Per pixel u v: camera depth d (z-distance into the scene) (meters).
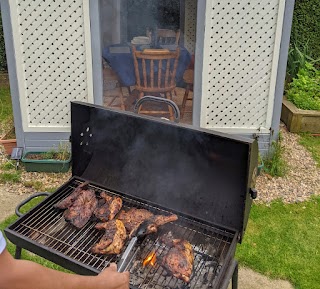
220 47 1.99
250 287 1.32
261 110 2.11
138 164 1.11
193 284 0.88
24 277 0.53
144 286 0.87
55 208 1.07
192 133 0.97
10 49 1.96
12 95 2.04
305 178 2.05
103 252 0.92
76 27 1.94
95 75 2.04
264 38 1.96
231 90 2.08
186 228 1.03
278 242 1.54
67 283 0.59
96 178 1.20
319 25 3.22
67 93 2.06
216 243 0.98
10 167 2.07
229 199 0.98
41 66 2.00
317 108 2.63
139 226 0.98
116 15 3.06
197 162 1.00
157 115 2.46
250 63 2.02
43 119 2.10
